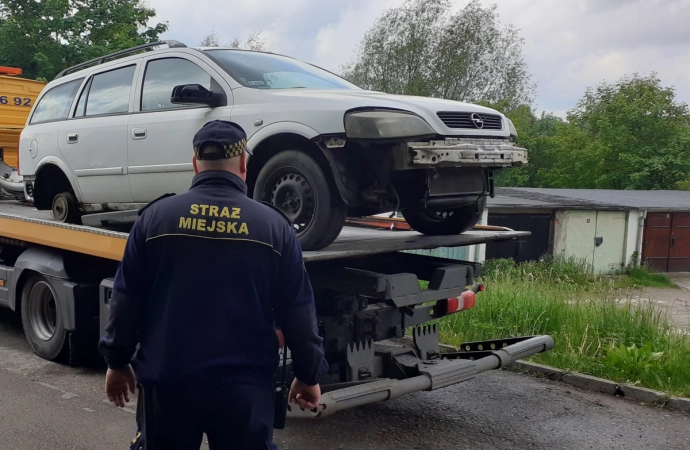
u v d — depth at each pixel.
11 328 7.78
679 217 25.45
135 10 28.78
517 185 47.66
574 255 22.88
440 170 4.65
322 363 2.70
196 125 5.24
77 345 6.14
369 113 4.34
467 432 4.97
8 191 8.70
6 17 26.20
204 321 2.45
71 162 6.38
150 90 5.79
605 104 47.16
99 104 6.29
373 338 4.92
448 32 41.94
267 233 2.54
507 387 6.23
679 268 25.73
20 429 4.64
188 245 2.48
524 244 21.94
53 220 6.53
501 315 8.14
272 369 2.59
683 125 44.34
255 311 2.50
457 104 4.87
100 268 6.06
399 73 41.72
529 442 4.82
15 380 5.77
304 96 4.76
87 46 26.12
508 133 5.03
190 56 5.57
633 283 21.47
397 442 4.70
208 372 2.42
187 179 5.32
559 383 6.45
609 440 4.95
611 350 6.76
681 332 7.95
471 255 19.39
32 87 9.71
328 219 4.43
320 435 4.77
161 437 2.54
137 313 2.60
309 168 4.48
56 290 6.16
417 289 4.62
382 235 5.97
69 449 4.34
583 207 22.41
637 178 42.38
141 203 5.86
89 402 5.26
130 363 3.05
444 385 4.64
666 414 5.65
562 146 47.75
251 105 4.98
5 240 7.19
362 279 4.45
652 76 46.16
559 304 8.36
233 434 2.49
